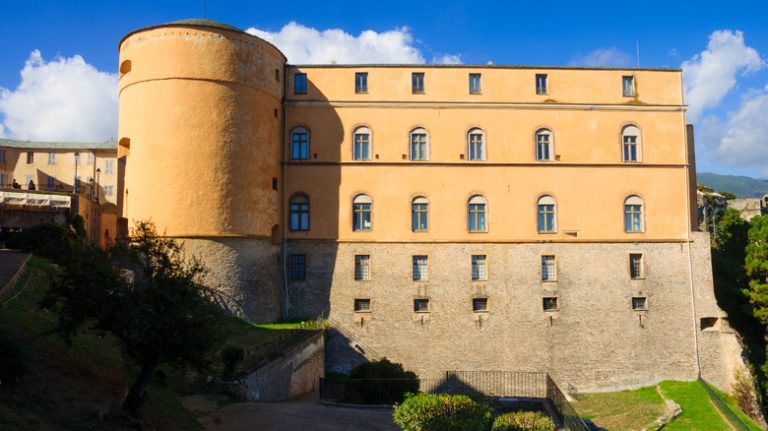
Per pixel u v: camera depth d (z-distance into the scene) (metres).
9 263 25.27
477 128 41.62
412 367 38.91
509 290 40.09
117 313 15.72
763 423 38.09
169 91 36.22
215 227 35.75
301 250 39.88
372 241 40.09
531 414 24.81
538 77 42.53
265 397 25.70
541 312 39.97
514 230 40.78
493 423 21.16
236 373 23.88
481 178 41.12
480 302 40.06
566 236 41.00
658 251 41.50
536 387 38.78
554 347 39.66
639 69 43.06
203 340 16.55
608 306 40.44
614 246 41.22
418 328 39.28
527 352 39.47
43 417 13.84
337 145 40.81
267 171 38.62
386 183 40.69
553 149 41.81
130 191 36.56
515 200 41.06
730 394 39.59
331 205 40.34
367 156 41.00
